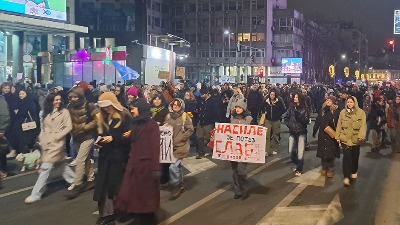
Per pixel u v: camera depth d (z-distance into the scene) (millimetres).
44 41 36062
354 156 9961
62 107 8211
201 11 89812
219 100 12969
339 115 9703
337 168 11336
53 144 8070
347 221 6980
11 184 9258
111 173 6430
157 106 8445
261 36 84625
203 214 7301
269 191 8867
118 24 73250
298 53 85688
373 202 8094
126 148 6461
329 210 7551
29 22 25188
